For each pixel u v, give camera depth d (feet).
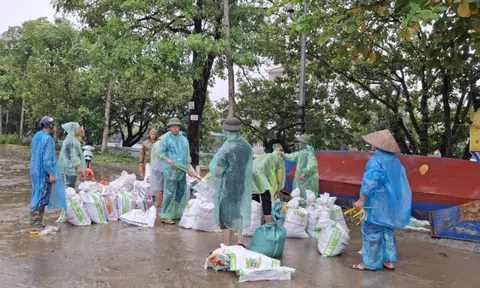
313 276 15.61
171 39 39.78
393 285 14.90
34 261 16.22
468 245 20.30
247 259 15.26
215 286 14.21
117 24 42.39
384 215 16.02
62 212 23.12
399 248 20.17
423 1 16.72
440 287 14.87
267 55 45.42
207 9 42.11
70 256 16.98
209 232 21.86
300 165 26.12
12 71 129.90
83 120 83.92
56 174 20.58
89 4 49.29
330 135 49.90
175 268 15.90
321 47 44.68
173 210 24.08
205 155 57.36
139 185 26.73
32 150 20.25
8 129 178.60
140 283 14.24
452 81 41.86
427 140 45.44
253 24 44.98
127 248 18.40
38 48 90.84
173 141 23.91
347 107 50.29
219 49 37.83
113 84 64.69
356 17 21.01
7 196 31.81
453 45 22.68
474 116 23.94
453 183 23.32
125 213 24.39
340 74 48.03
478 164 22.91
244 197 17.70
